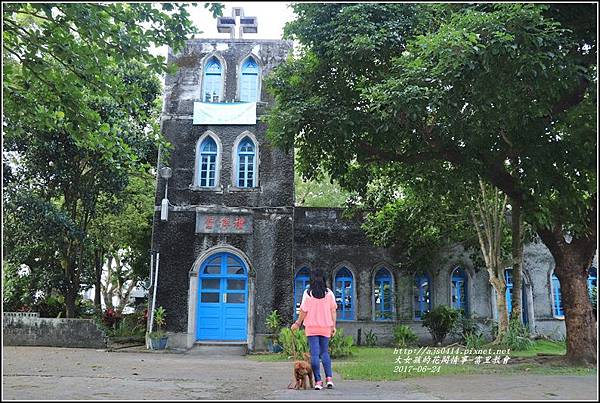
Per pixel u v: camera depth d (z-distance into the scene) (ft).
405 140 41.83
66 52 31.68
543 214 35.19
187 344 51.75
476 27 29.43
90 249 61.16
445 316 62.03
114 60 33.35
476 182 45.11
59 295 63.82
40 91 34.19
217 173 55.83
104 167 58.49
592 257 36.50
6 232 55.88
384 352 49.62
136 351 49.78
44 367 34.58
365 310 67.00
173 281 53.31
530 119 35.17
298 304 67.00
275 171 55.83
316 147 41.98
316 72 41.34
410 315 66.90
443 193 46.24
